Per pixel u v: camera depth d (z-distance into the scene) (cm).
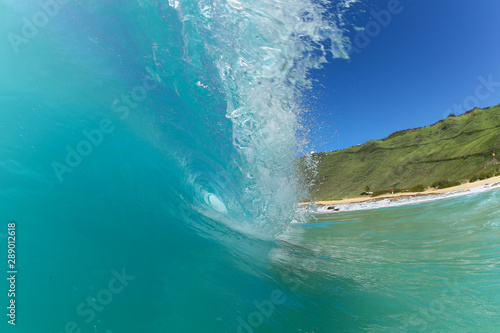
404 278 436
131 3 515
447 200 1788
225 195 596
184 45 540
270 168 620
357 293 381
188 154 578
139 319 260
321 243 695
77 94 457
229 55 553
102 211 382
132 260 328
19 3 440
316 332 288
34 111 411
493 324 300
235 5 535
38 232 319
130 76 513
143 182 463
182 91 567
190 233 437
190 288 315
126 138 480
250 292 343
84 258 309
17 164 366
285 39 577
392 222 1105
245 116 568
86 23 490
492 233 679
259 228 616
